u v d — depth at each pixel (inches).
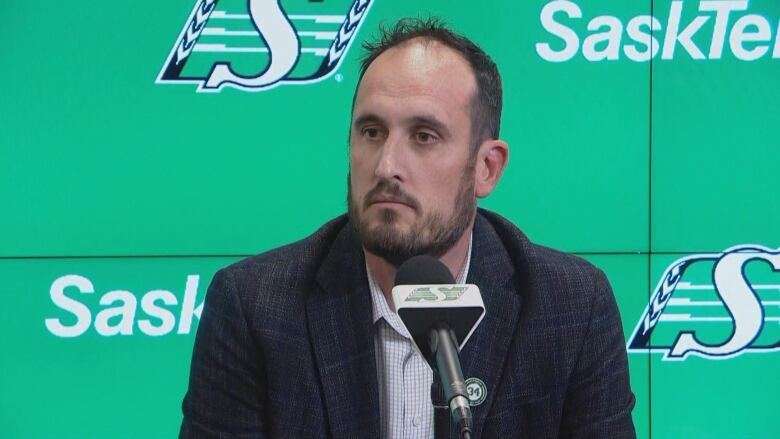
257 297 74.2
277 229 127.8
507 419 73.2
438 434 54.3
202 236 127.5
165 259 127.3
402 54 68.4
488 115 71.2
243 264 77.9
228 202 127.5
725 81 129.7
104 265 126.9
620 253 130.1
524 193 129.0
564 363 74.9
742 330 130.6
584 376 75.7
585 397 75.6
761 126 129.9
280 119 127.3
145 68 126.3
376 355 74.0
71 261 126.4
